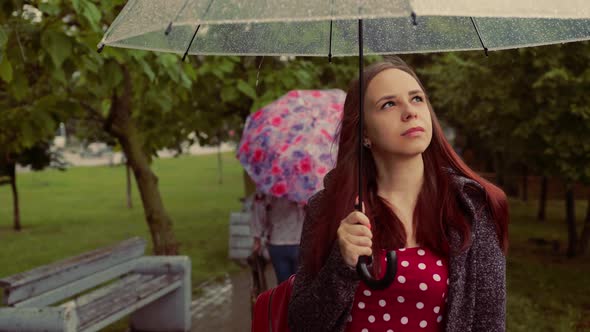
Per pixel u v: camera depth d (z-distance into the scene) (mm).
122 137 6965
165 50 1805
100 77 4973
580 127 7219
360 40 1658
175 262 5875
